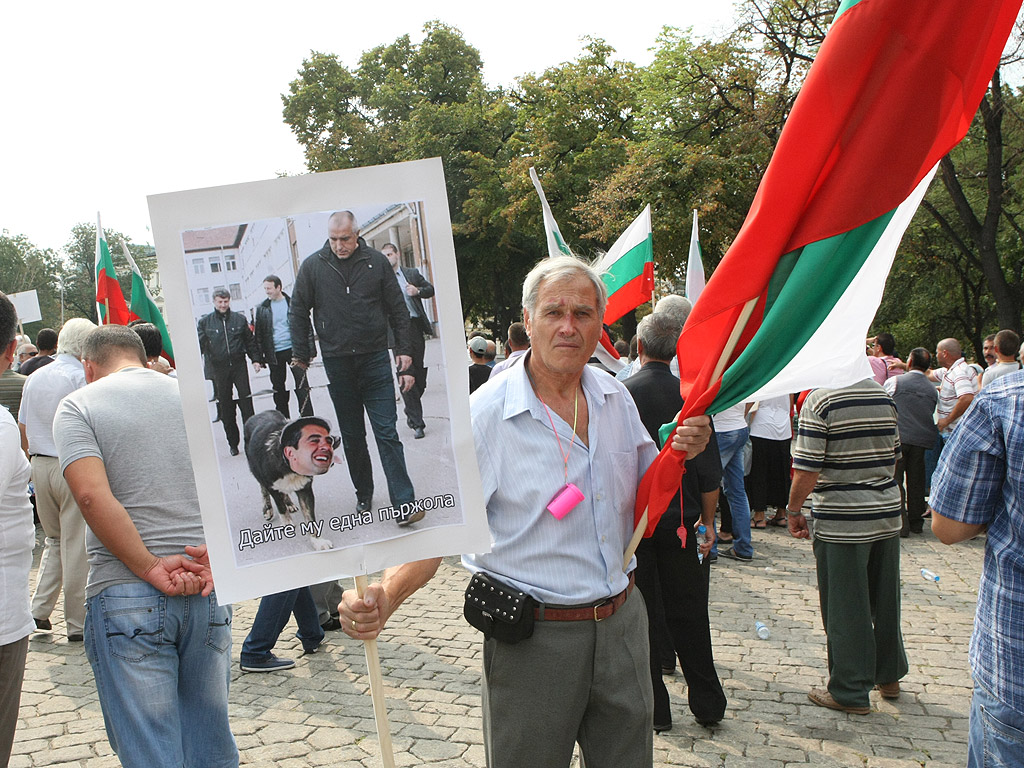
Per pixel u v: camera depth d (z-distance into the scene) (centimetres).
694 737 390
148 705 255
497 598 229
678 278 2408
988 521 214
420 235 194
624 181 2198
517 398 238
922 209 2359
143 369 288
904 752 374
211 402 188
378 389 195
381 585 221
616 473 245
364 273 193
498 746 232
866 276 290
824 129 234
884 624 423
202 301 187
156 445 270
